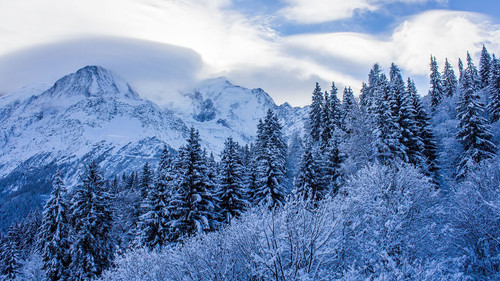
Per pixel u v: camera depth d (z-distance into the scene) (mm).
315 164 31672
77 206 27406
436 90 50750
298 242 8539
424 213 11695
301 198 9109
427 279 7059
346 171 27484
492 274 10844
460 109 28406
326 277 8375
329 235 8672
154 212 27766
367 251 9609
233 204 28781
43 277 27500
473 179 14484
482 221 11719
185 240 14117
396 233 10148
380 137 25641
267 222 9172
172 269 12125
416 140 26406
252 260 9891
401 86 29047
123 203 42156
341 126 38375
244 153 50531
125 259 13961
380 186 12586
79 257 26234
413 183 12625
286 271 8602
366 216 11266
